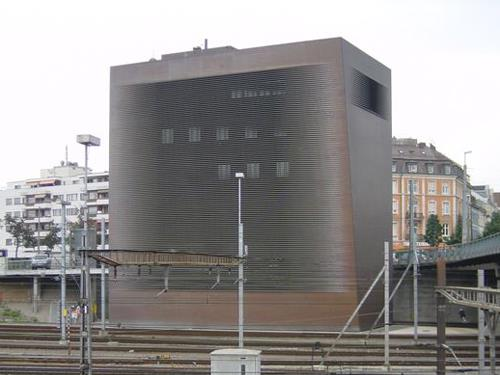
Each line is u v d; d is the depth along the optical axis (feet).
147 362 117.80
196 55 205.26
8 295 232.32
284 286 186.60
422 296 216.54
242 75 194.29
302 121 187.62
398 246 366.63
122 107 207.92
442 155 389.19
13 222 373.61
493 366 99.04
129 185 205.16
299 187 186.91
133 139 205.77
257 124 192.03
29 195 430.61
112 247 205.05
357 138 189.57
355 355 127.24
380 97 208.44
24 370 103.81
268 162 190.19
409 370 105.91
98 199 393.09
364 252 188.55
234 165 193.67
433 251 198.18
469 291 98.78
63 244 154.71
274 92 190.80
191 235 196.44
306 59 188.03
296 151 187.73
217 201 194.59
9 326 168.86
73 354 128.47
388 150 212.64
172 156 200.75
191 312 195.62
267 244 188.65
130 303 202.59
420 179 375.25
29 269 228.84
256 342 141.08
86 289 79.46
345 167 183.52
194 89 199.62
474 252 166.61
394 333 172.24
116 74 209.15
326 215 184.34
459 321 212.02
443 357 93.71
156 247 199.93
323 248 184.14
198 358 123.03
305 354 127.34
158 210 200.95
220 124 195.93
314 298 183.93
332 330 181.68
